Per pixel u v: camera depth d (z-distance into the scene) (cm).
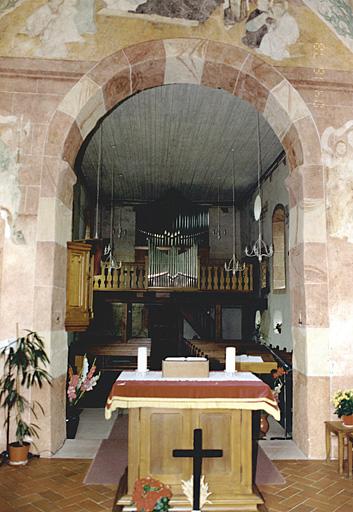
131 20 645
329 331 595
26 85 614
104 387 1298
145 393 401
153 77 673
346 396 535
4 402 531
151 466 408
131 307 1716
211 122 1040
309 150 627
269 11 659
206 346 1231
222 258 1759
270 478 486
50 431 558
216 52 645
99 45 634
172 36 644
